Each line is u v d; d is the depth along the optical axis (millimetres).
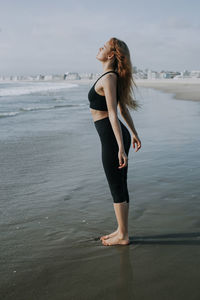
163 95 24844
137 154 5395
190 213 2977
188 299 1734
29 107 15094
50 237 2582
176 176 4121
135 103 2523
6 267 2123
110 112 2201
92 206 3219
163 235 2562
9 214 3033
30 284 1925
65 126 9094
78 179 4113
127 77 2291
